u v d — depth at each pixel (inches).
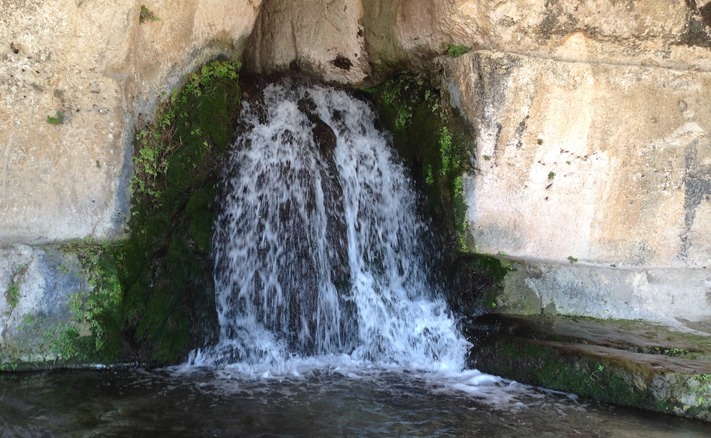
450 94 233.0
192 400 173.9
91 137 194.9
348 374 202.2
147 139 207.5
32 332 181.9
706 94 225.0
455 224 225.0
